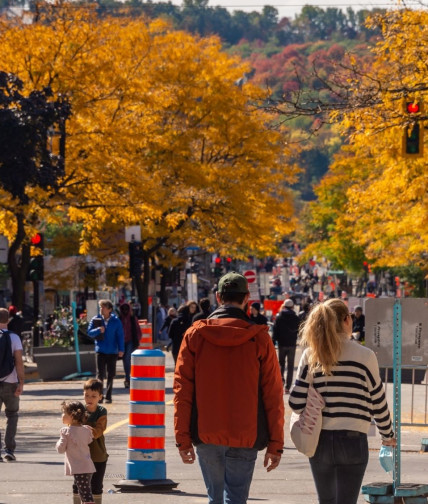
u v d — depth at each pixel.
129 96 63.28
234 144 86.38
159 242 88.06
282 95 35.81
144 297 88.50
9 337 26.06
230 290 13.62
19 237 59.66
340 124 37.75
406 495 16.62
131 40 69.00
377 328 23.28
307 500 19.88
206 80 84.94
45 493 20.70
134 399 21.20
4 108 52.69
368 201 63.22
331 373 13.63
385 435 13.89
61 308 57.78
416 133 37.69
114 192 62.31
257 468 24.92
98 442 17.91
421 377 42.81
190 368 13.40
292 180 89.81
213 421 13.17
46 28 60.62
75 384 52.41
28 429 33.47
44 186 54.47
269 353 13.38
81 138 61.06
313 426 13.62
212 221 86.88
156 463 21.12
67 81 60.47
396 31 41.62
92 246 92.75
